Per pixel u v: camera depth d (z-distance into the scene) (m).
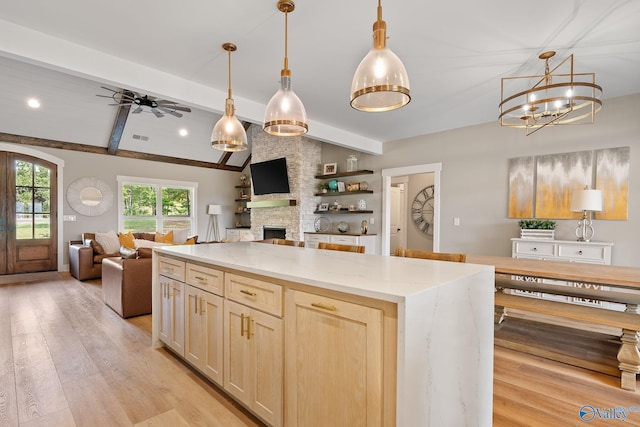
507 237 4.52
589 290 2.85
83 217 6.70
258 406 1.70
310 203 6.66
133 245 5.80
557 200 4.11
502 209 4.56
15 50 2.32
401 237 7.67
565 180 4.05
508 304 2.76
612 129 3.75
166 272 2.57
